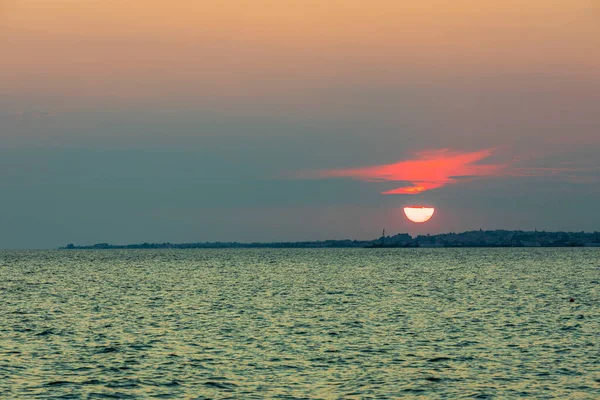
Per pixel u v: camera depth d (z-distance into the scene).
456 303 114.56
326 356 65.44
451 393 52.00
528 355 65.62
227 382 55.34
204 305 113.19
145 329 83.44
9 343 72.62
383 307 108.62
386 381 55.56
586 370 59.06
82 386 54.03
